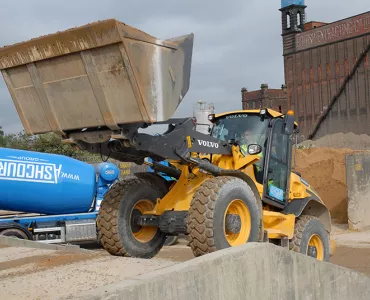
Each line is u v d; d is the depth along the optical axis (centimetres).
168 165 847
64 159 1396
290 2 4156
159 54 668
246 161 849
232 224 736
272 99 4756
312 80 4000
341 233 1769
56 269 680
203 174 800
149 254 812
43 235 1425
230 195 728
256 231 766
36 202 1362
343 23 3784
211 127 970
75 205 1412
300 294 724
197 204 711
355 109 3712
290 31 4150
